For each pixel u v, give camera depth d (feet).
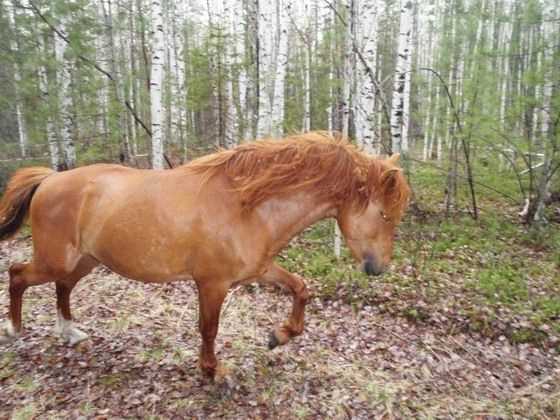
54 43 34.12
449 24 41.47
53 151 32.71
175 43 49.73
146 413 9.95
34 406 9.89
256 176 9.71
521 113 25.82
